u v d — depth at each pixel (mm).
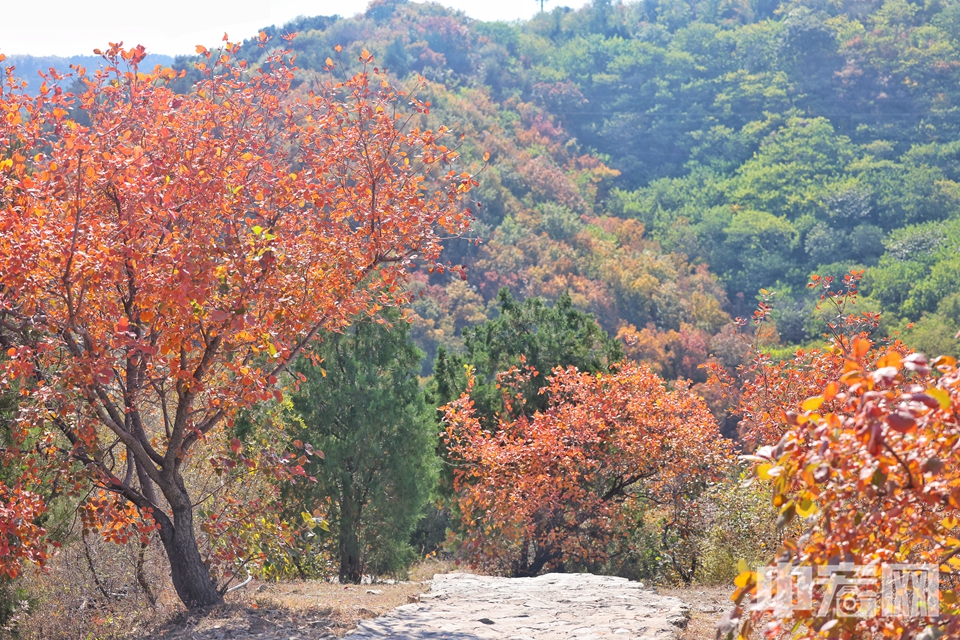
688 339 93188
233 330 8547
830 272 120625
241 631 8570
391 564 18141
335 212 10141
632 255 125062
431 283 95500
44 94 8930
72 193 8453
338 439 17703
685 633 8828
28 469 8844
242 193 9164
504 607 10383
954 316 96125
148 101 9383
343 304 9555
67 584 10414
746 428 13414
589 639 8539
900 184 142125
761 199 150125
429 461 18906
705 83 193625
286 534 10195
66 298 8047
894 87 179250
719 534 14492
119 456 10867
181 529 9789
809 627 3277
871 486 3174
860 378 3006
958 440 3062
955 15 189625
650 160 184125
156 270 8320
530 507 16656
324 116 10094
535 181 135500
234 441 9805
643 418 17406
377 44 162375
